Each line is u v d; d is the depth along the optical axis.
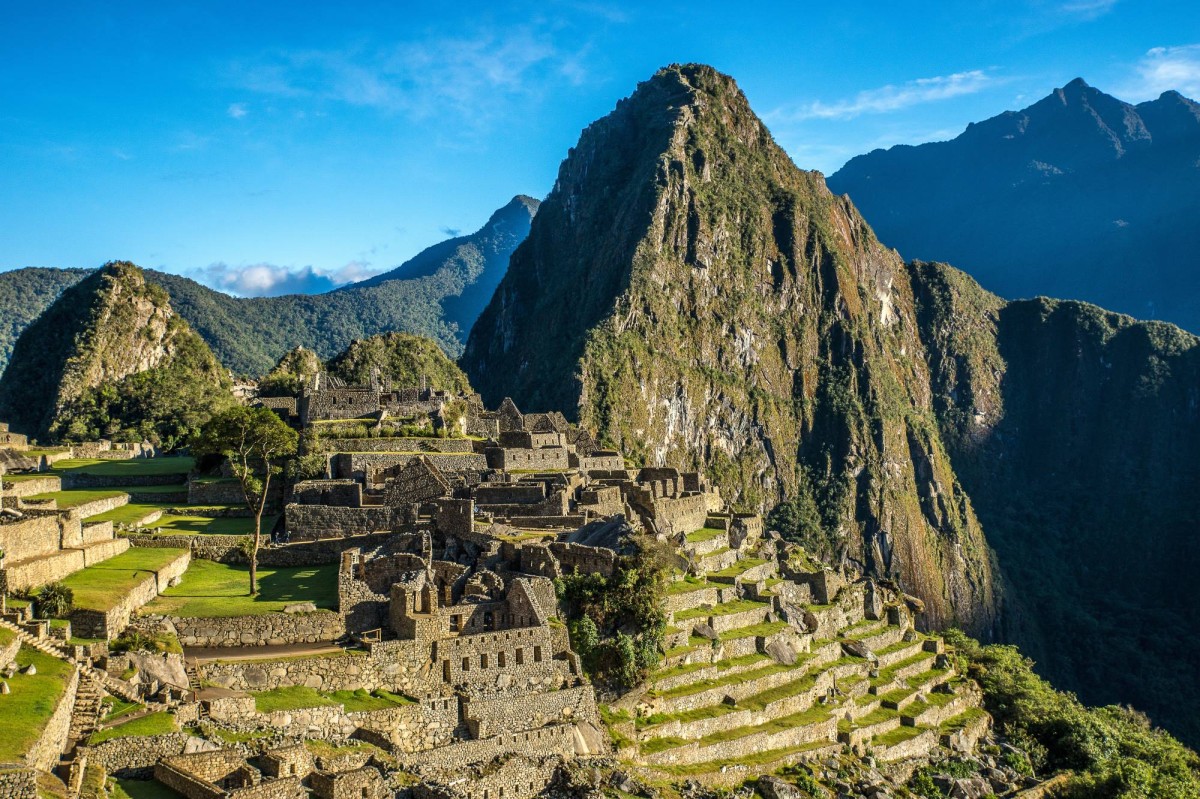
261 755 63.81
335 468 117.75
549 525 106.94
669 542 123.06
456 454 125.62
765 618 124.56
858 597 153.12
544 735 80.88
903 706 136.38
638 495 127.94
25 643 63.44
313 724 69.50
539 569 92.94
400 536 95.50
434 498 107.19
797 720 113.12
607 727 89.75
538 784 77.50
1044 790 135.00
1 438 165.00
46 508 92.69
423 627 79.12
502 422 166.25
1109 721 174.88
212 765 60.78
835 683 127.44
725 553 135.75
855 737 120.00
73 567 82.44
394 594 81.38
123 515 107.00
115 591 76.50
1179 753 163.75
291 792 61.25
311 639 79.00
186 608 80.00
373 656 76.44
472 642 81.19
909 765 124.38
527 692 82.81
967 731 141.50
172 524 106.56
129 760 59.09
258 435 107.19
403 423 136.50
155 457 156.38
